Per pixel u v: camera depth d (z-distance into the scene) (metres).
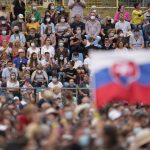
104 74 30.88
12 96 49.22
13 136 29.95
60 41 62.03
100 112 33.94
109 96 30.84
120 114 33.59
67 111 33.56
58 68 57.12
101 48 62.66
